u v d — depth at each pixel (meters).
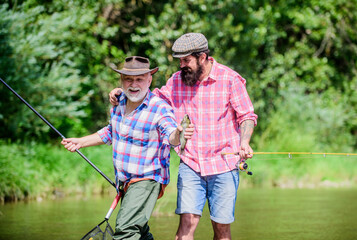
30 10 22.81
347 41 32.81
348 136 30.86
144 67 7.31
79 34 25.55
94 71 26.69
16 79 21.64
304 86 31.55
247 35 28.92
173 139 7.03
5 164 17.34
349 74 33.62
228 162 7.98
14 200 16.81
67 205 15.62
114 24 28.67
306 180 24.11
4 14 22.02
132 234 7.29
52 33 23.66
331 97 32.31
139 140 7.41
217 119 7.98
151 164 7.46
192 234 7.98
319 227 12.08
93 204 15.90
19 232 11.27
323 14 32.31
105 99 28.09
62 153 20.78
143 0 28.00
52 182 18.67
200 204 8.02
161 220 12.83
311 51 32.62
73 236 10.87
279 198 17.58
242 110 7.90
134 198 7.39
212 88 7.99
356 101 32.28
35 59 22.27
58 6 25.09
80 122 25.61
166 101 8.29
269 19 30.66
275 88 31.92
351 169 25.52
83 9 25.64
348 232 11.48
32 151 19.83
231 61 28.97
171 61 26.98
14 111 22.33
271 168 23.95
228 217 7.96
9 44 21.73
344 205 15.80
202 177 8.05
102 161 20.36
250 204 16.00
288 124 28.88
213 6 27.88
